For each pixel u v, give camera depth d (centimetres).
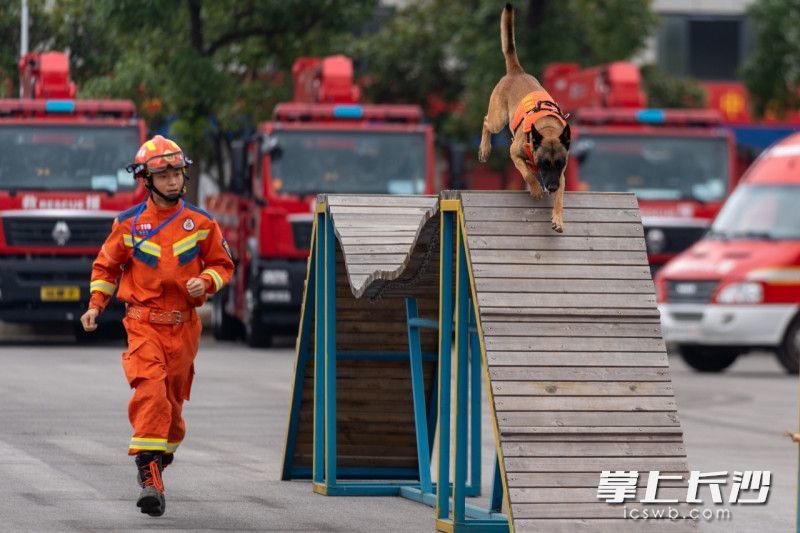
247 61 7869
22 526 2167
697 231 6278
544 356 1942
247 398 4034
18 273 5838
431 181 5925
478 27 8894
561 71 7131
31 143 5875
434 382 2667
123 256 2239
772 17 9994
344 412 2647
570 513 1842
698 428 3597
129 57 7400
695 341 5409
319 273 2544
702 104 9950
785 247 5441
